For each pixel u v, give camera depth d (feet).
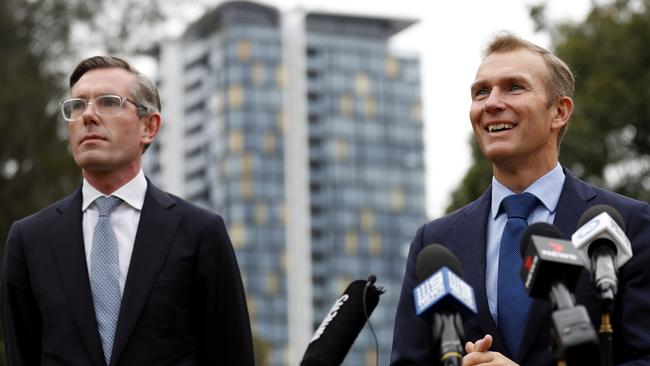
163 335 18.70
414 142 419.13
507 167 18.43
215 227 19.48
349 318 16.52
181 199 19.90
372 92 416.87
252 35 408.46
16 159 75.72
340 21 417.49
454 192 70.23
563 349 12.98
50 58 81.10
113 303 18.85
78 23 81.10
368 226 408.05
